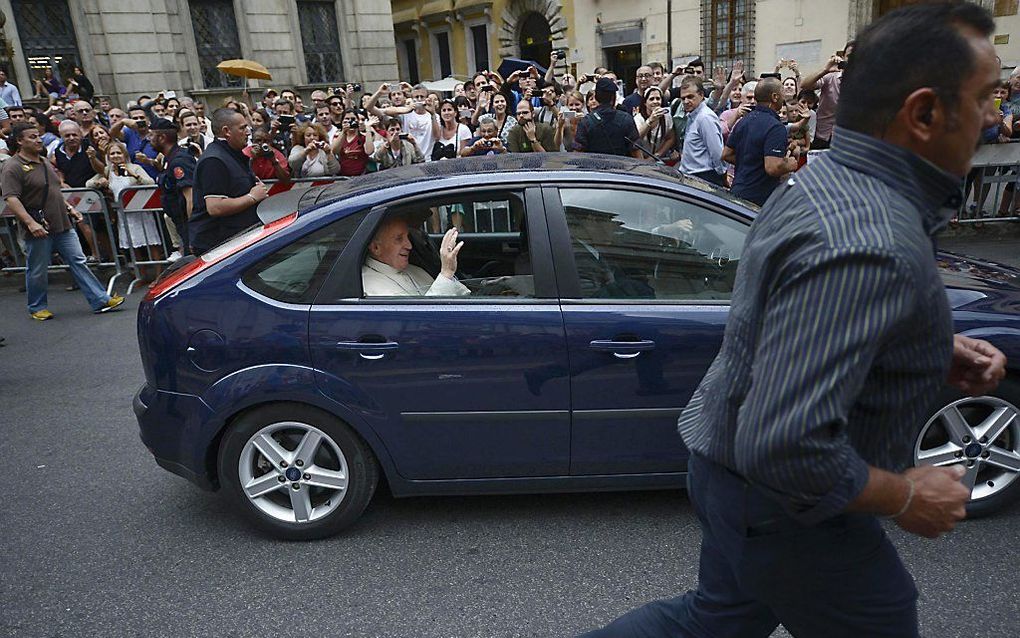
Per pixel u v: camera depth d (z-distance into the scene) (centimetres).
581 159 331
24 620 270
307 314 287
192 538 319
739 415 121
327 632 257
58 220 674
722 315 279
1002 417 287
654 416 285
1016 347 271
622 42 2419
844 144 124
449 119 937
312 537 310
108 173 799
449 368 283
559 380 282
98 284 706
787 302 116
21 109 981
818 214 118
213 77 1820
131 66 1678
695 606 167
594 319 279
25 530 331
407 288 300
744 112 819
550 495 338
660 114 854
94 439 426
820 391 110
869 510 123
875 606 139
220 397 291
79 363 566
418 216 307
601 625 254
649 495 334
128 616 270
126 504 351
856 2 1911
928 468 129
